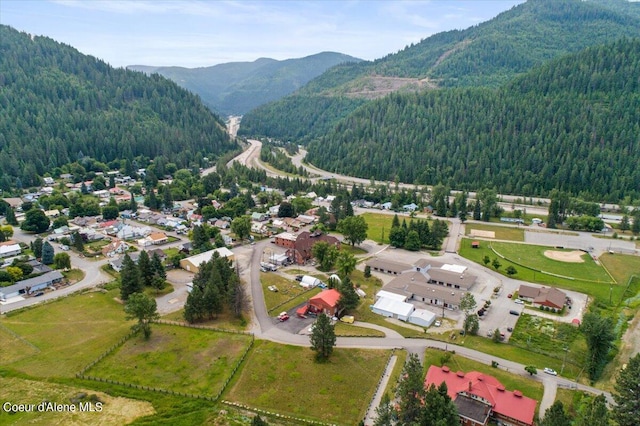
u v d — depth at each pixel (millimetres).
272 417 72562
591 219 191625
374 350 93562
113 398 75938
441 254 163125
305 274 139000
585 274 142875
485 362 89562
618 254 162250
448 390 76125
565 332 101562
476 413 70500
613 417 64875
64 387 78062
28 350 90688
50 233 178875
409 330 103562
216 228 177000
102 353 89750
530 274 142750
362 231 163500
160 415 71812
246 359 89250
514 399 73125
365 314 112312
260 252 160375
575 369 88125
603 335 83625
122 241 164000
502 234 190125
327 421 71875
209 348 92688
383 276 140625
